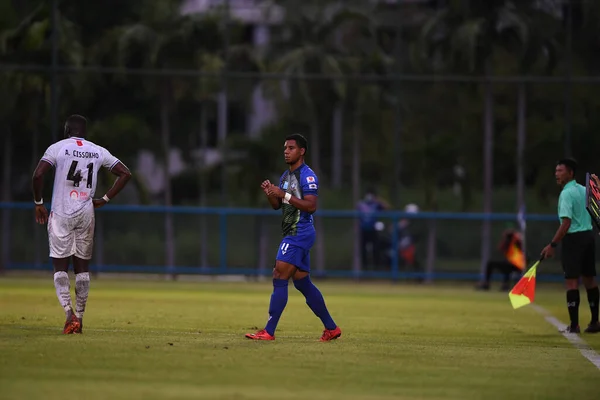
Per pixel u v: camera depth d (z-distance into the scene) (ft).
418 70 329.11
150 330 135.03
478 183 322.34
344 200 341.21
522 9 313.32
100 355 102.06
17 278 284.00
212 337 125.18
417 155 327.06
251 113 320.91
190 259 295.28
